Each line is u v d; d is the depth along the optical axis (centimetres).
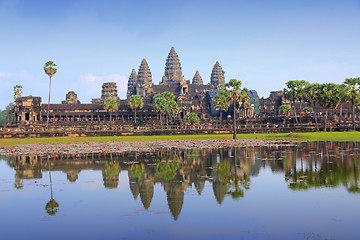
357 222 2803
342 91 14425
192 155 7156
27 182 4559
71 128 16200
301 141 10450
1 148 9444
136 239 2572
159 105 19300
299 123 16562
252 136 12644
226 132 14038
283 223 2825
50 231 2764
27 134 12988
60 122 19950
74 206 3403
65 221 2980
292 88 16162
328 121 17125
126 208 3306
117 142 10981
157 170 5303
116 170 5359
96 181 4541
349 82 14238
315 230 2667
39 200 3634
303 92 15888
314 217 2945
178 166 5675
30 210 3294
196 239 2548
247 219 2936
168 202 3475
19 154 7788
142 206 3362
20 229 2816
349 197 3488
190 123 19875
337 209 3128
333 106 14562
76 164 6069
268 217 2975
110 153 7719
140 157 6931
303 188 3906
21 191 4044
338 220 2859
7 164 6209
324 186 3975
